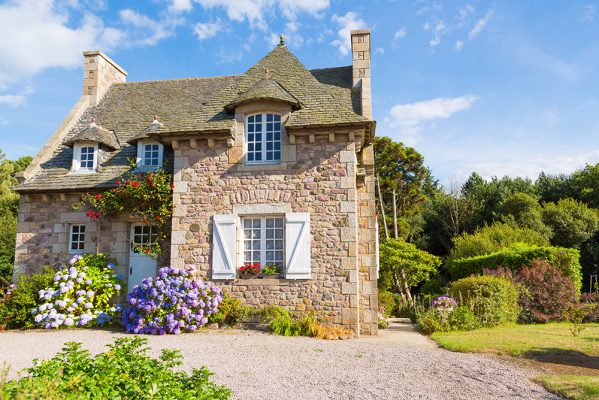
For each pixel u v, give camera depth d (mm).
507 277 14789
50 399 3529
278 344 9258
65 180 13727
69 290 11945
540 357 8078
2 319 11711
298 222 11508
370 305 12047
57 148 14898
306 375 6820
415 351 8758
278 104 12109
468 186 39438
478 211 34438
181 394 4227
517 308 13508
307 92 12734
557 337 9984
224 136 11953
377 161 34219
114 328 11586
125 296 12961
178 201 12086
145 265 13289
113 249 13234
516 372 7090
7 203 28250
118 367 4609
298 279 11297
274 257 11758
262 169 11898
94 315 11844
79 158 14141
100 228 13391
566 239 27453
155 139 12969
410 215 34812
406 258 22016
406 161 34312
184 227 11945
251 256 11820
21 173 13820
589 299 15117
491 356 8273
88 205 13539
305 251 11359
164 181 12516
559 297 14008
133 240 13555
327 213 11508
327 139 11789
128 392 4164
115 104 16422
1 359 7707
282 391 5984
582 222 27297
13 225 23719
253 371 6961
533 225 27750
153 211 12453
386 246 22219
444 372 7090
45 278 12180
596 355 8219
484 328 11984
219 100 13055
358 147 12359
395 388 6223
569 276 15234
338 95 13820
